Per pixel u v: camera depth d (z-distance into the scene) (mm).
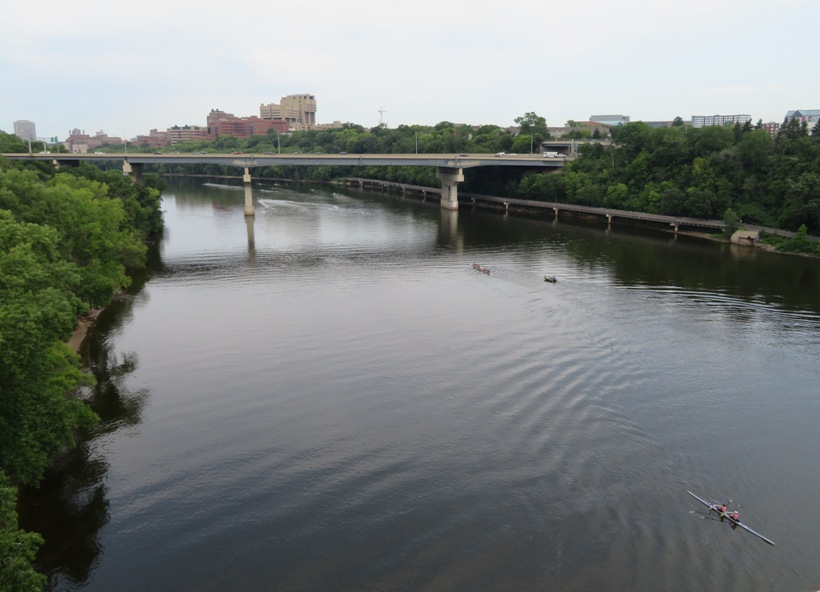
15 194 67500
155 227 151375
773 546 40562
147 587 37406
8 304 38812
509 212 199500
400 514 43406
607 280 104688
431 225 170625
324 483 46875
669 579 37750
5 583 29547
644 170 173750
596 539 40906
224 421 55938
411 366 67375
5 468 39688
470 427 54625
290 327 80250
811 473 48219
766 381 63625
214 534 41688
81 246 76000
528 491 45719
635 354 70438
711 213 150750
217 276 108812
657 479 47188
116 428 54812
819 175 135500
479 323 81562
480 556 39500
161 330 79500
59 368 51625
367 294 96688
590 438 52750
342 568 38656
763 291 96750
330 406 58562
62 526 42562
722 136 163625
